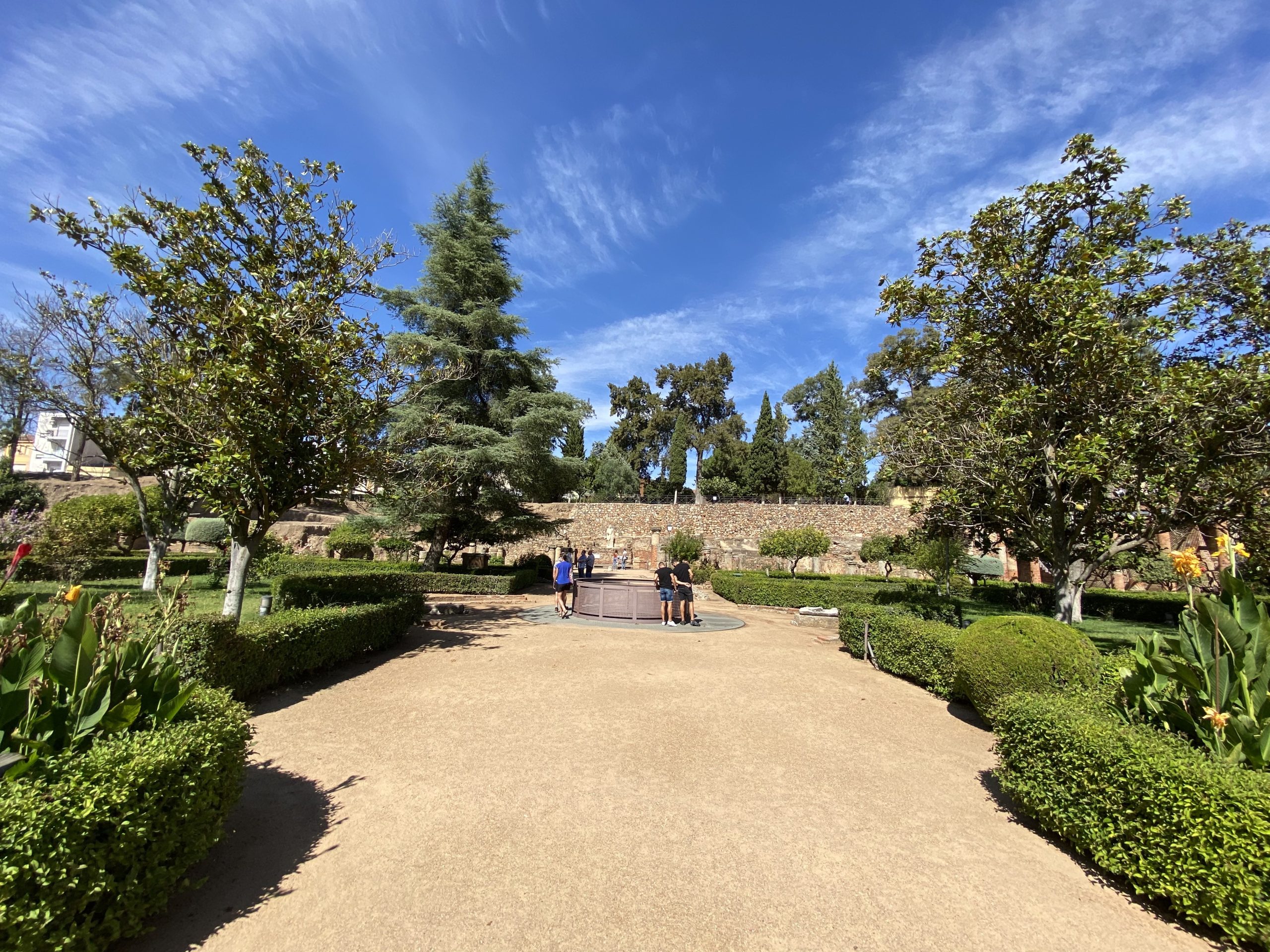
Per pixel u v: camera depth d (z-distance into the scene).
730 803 3.89
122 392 7.34
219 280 7.09
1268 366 6.60
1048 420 7.90
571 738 5.00
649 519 32.47
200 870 2.99
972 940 2.61
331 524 28.80
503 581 16.48
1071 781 3.37
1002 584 16.00
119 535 16.02
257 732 5.05
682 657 8.48
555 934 2.56
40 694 2.58
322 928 2.57
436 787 4.01
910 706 6.42
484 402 18.34
